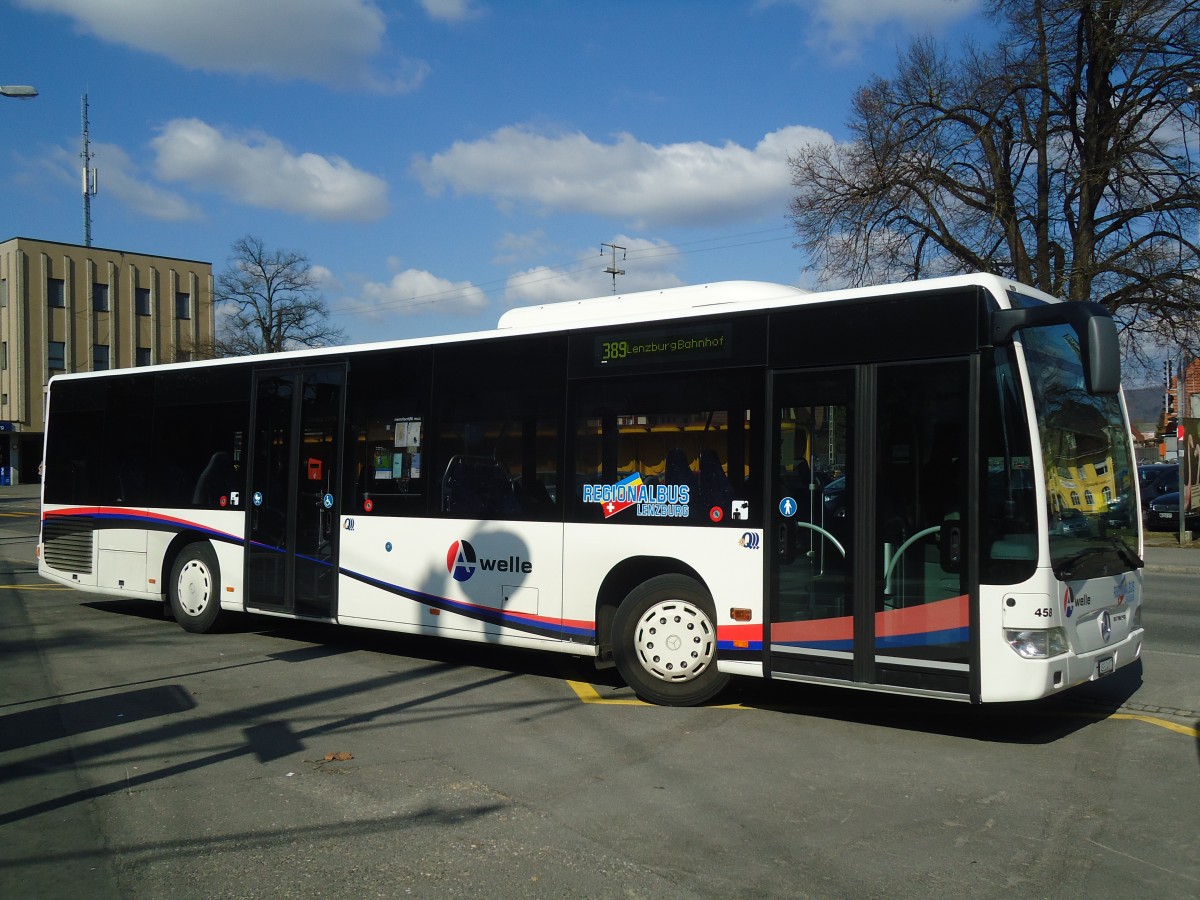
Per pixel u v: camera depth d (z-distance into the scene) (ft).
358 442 31.71
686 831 16.34
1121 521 23.99
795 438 23.25
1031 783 18.98
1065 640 20.52
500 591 27.96
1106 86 78.54
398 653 32.89
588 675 29.27
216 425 36.01
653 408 25.48
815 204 86.58
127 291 203.62
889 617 21.61
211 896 13.91
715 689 24.85
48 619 40.45
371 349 31.63
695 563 24.48
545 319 29.45
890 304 22.17
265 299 176.35
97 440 40.01
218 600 35.63
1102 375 18.99
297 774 19.45
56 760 20.44
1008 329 20.53
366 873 14.64
